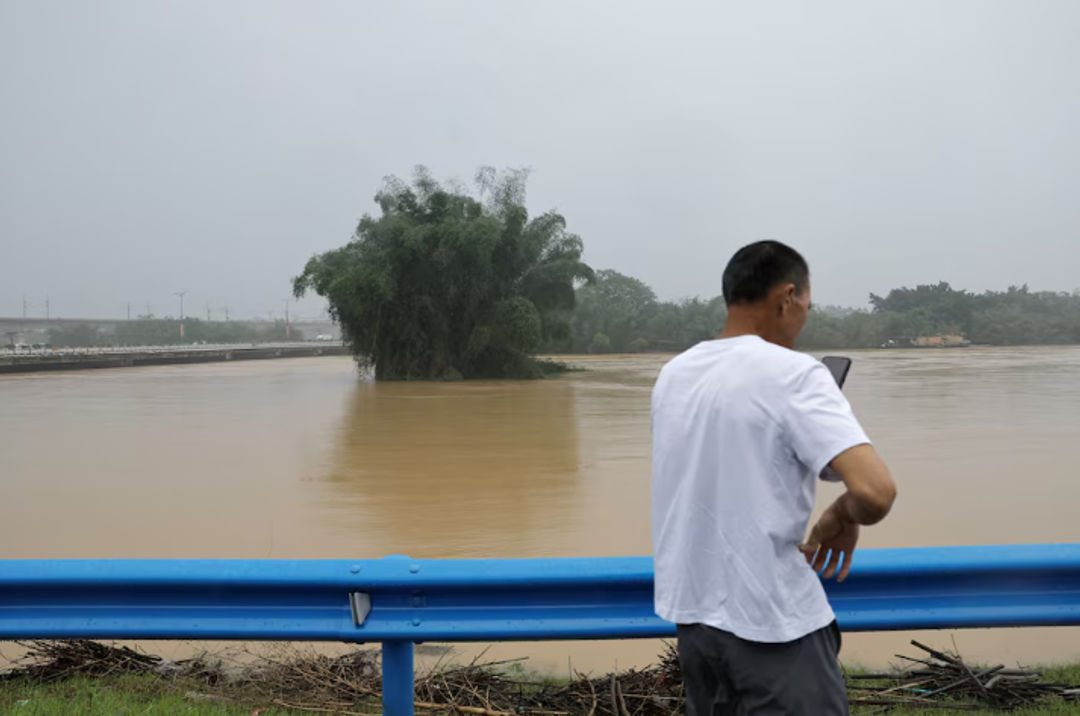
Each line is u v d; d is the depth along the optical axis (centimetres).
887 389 3281
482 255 4047
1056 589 269
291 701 369
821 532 191
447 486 1266
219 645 515
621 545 878
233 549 875
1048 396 2892
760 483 188
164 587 275
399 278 4144
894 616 266
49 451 1702
